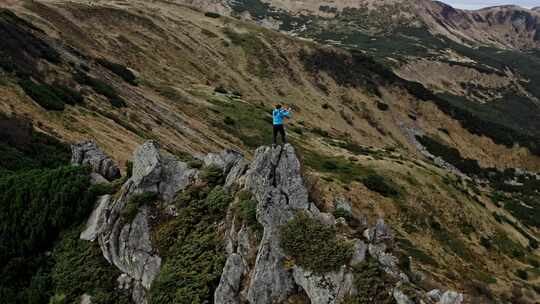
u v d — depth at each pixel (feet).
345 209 58.54
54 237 67.26
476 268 173.68
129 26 322.34
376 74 440.45
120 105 172.55
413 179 216.95
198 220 59.72
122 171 114.83
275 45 414.21
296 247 50.08
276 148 58.70
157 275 56.29
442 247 179.73
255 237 52.37
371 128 376.68
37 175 71.56
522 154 419.13
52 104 134.92
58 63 174.19
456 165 388.16
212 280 52.44
